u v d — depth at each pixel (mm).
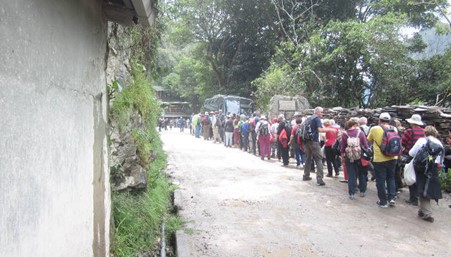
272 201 7430
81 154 2795
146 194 5383
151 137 7461
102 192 3633
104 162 3775
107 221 3857
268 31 31859
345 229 5766
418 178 6297
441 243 5184
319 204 7258
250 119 16406
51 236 2107
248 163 12875
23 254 1730
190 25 33594
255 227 5820
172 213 6543
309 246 5031
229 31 34000
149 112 7375
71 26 2535
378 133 7008
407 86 19094
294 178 9969
